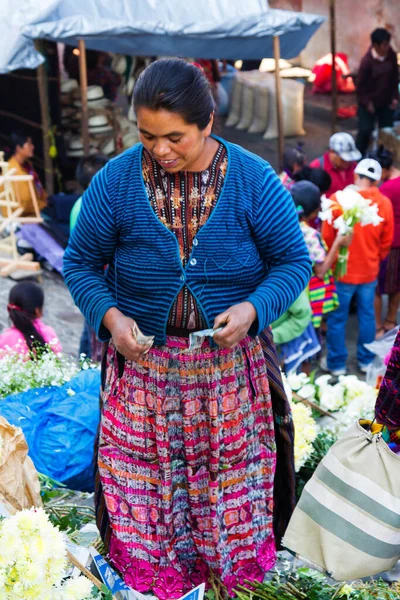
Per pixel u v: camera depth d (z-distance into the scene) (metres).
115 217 2.41
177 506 2.66
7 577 2.20
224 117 14.29
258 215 2.41
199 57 8.82
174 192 2.37
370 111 11.65
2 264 8.80
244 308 2.34
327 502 2.54
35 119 10.41
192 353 2.46
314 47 15.13
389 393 2.56
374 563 2.51
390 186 7.32
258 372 2.61
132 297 2.47
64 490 3.42
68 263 2.54
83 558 2.63
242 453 2.61
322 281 5.80
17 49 8.10
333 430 4.01
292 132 13.56
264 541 2.78
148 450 2.58
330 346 6.89
